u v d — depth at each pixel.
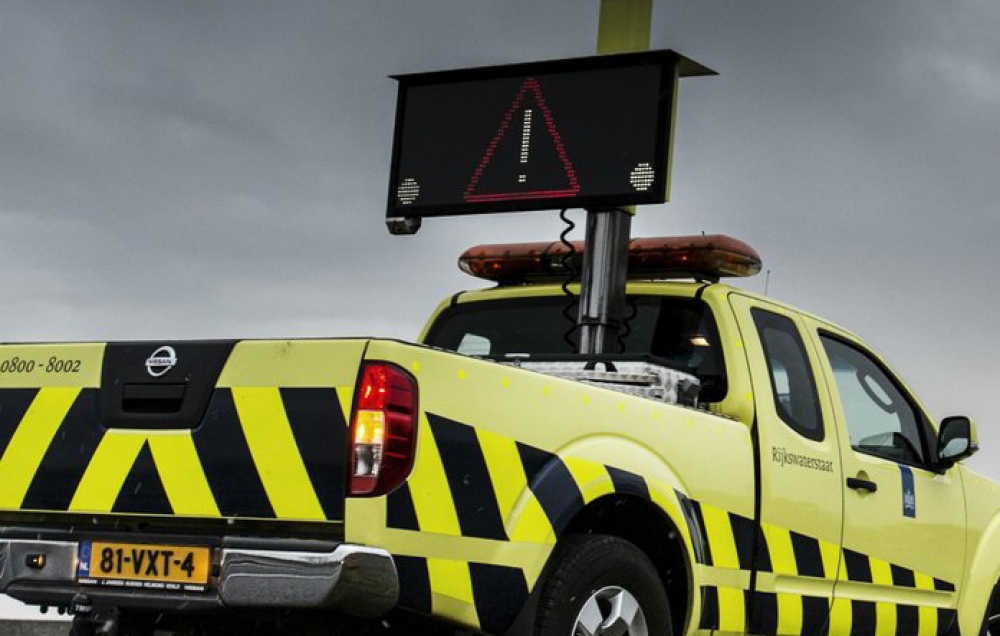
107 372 5.10
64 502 5.08
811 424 6.80
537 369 6.38
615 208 7.24
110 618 4.94
